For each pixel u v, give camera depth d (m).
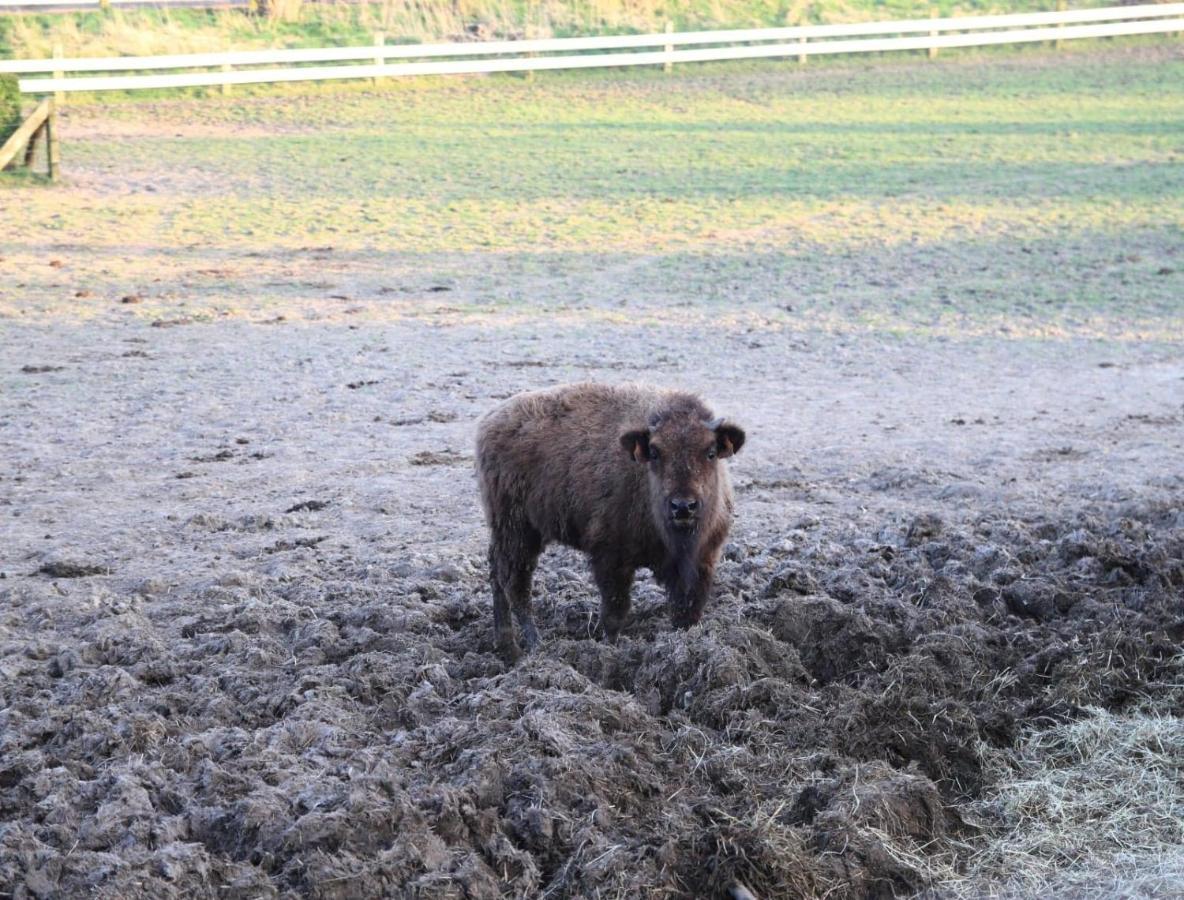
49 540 11.05
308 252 25.64
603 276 24.17
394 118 38.62
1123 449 14.52
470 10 47.56
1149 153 33.41
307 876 5.81
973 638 8.62
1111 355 19.50
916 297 22.78
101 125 36.66
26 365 17.73
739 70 44.66
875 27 44.94
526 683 7.79
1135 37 47.97
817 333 20.59
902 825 6.67
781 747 7.25
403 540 11.27
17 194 29.22
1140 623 8.91
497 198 30.03
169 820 6.21
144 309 21.31
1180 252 25.53
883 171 32.28
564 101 40.75
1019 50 46.84
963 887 6.34
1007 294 22.98
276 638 8.87
